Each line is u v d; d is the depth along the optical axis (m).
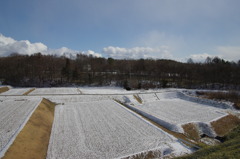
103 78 67.62
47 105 27.39
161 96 42.66
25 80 57.38
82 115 24.03
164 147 14.76
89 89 49.34
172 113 27.52
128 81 53.69
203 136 20.27
